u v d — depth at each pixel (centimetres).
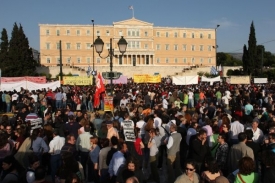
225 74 11500
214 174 700
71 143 1031
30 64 8969
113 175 862
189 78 4112
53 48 11981
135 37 12406
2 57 8594
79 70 10162
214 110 1875
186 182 679
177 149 1090
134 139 1151
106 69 10881
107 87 3872
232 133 1155
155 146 1134
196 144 962
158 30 12800
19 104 2161
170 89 3725
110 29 12275
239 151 870
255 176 674
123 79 4572
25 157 1045
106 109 1886
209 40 13425
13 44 8638
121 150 924
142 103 2172
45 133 1192
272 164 674
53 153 1063
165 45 12912
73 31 12106
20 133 1133
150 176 1173
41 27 11869
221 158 927
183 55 13125
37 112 2411
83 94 3053
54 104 2880
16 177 760
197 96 3031
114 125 1291
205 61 13412
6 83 3381
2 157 991
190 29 13175
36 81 3619
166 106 2391
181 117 1364
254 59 8931
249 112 1817
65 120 1623
